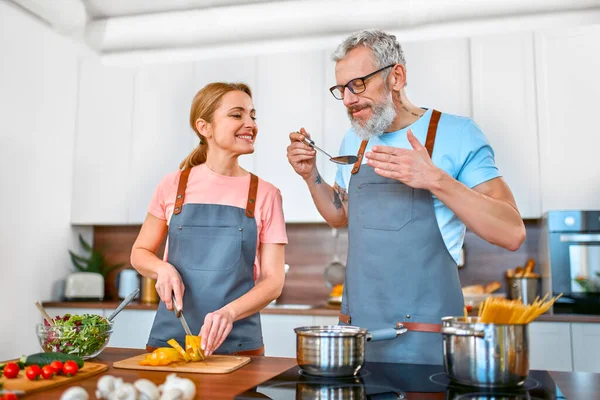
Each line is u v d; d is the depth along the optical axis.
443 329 1.04
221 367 1.21
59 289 3.68
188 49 3.99
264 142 3.51
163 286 1.53
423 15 3.54
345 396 0.94
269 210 1.81
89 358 1.35
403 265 1.48
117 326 3.40
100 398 0.94
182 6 3.78
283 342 3.14
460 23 3.56
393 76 1.53
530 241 3.45
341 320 1.57
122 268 4.00
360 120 1.53
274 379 1.08
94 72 3.85
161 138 3.70
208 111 1.76
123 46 4.01
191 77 3.69
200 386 1.05
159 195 1.85
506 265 3.47
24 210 3.38
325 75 3.47
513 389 0.99
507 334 0.99
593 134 3.08
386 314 1.47
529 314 1.02
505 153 3.16
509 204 1.41
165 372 1.20
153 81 3.75
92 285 3.66
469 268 3.52
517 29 3.47
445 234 1.50
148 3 3.73
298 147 1.67
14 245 3.29
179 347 1.28
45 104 3.57
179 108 3.69
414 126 1.57
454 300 1.47
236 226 1.75
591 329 2.79
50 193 3.61
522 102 3.18
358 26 3.63
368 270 1.51
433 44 3.31
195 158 1.88
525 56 3.20
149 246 1.82
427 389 1.00
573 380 1.08
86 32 3.93
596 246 2.89
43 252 3.54
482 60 3.25
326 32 3.70
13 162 3.30
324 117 3.44
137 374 1.17
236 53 3.89
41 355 1.18
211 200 1.78
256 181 1.84
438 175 1.31
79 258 3.81
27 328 3.38
